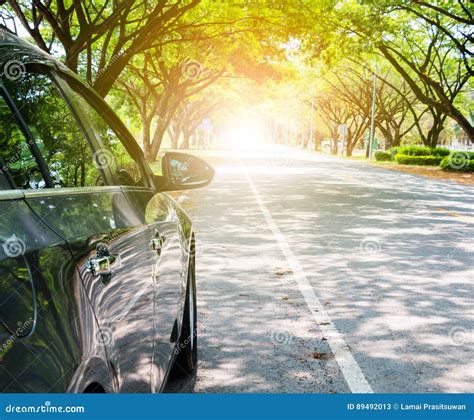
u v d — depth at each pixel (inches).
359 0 908.6
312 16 751.1
